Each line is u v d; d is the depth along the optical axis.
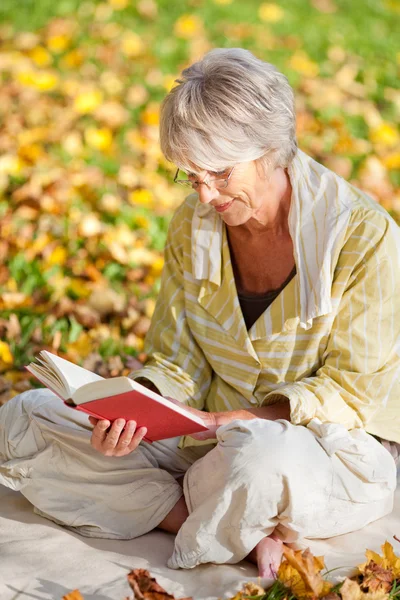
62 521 3.89
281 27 9.95
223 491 3.53
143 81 8.62
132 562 3.65
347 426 3.86
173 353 4.30
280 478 3.52
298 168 3.92
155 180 7.30
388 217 3.95
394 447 4.07
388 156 7.98
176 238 4.38
